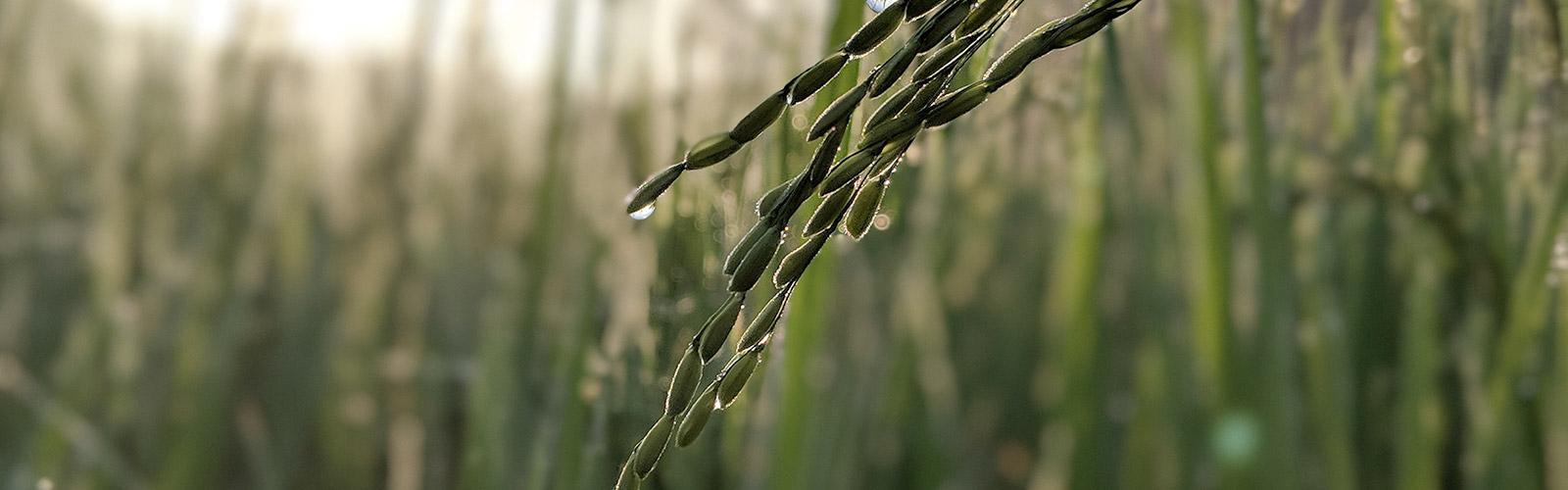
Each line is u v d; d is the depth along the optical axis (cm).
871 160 34
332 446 89
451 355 83
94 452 83
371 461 88
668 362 44
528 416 62
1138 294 67
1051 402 75
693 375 34
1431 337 58
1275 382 54
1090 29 34
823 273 46
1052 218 77
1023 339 83
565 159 65
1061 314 72
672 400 34
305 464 89
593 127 65
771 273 44
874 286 73
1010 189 76
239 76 93
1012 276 81
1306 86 58
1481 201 53
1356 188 56
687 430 34
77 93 97
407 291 89
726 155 33
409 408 88
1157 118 58
